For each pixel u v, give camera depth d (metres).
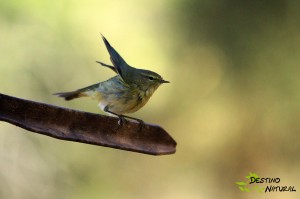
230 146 16.58
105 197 14.98
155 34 15.23
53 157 13.84
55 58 13.70
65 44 13.80
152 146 3.89
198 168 17.19
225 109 16.11
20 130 13.48
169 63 15.50
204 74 15.70
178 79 15.79
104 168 15.13
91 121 3.60
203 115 16.38
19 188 13.18
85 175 14.57
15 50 13.16
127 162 16.14
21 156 13.37
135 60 15.10
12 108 3.26
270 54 14.97
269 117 15.59
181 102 16.22
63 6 13.71
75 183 14.21
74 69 13.97
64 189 13.87
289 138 15.59
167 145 3.96
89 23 14.15
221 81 15.65
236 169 16.64
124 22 14.82
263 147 16.08
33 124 3.32
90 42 14.19
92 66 14.17
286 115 15.31
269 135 15.84
